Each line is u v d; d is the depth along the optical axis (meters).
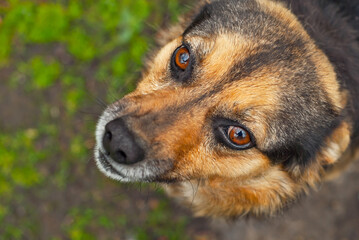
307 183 0.49
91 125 0.56
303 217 0.62
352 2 0.50
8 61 0.61
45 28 0.61
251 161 0.46
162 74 0.47
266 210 0.51
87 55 0.61
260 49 0.44
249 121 0.44
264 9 0.46
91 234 0.60
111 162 0.45
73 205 0.61
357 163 0.63
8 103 0.61
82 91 0.61
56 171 0.61
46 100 0.61
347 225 0.62
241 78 0.44
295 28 0.46
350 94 0.47
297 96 0.44
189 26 0.49
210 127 0.45
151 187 0.57
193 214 0.59
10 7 0.61
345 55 0.48
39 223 0.60
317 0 0.49
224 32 0.45
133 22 0.61
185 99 0.44
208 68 0.44
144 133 0.43
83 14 0.62
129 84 0.54
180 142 0.44
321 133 0.46
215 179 0.48
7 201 0.60
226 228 0.62
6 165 0.60
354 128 0.48
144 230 0.61
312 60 0.45
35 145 0.61
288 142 0.45
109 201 0.61
